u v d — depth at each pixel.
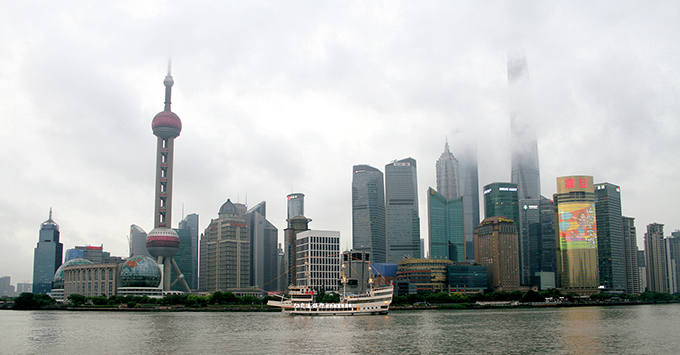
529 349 184.62
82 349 187.88
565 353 176.12
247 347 188.62
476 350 182.25
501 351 180.38
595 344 197.12
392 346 190.75
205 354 173.62
